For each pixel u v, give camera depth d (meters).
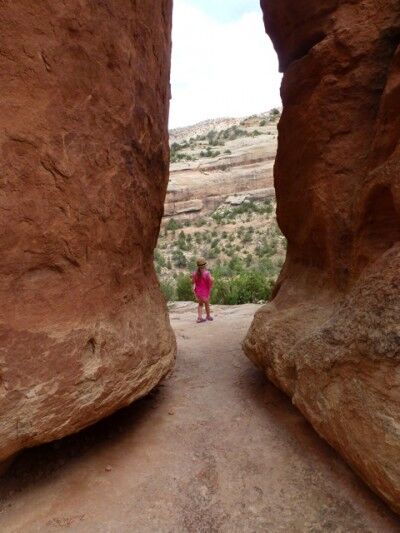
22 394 2.70
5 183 2.69
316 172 4.76
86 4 3.20
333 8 4.67
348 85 4.45
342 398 2.97
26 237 2.81
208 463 3.55
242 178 88.62
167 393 5.16
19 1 2.75
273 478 3.31
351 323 3.03
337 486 3.12
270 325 4.96
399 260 2.88
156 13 4.44
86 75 3.25
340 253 4.33
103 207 3.47
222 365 6.22
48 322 2.91
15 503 3.07
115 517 2.90
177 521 2.87
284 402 4.62
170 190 86.31
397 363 2.48
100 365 3.24
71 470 3.47
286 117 5.56
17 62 2.76
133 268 4.15
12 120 2.73
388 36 4.21
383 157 3.76
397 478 2.43
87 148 3.29
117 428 4.19
